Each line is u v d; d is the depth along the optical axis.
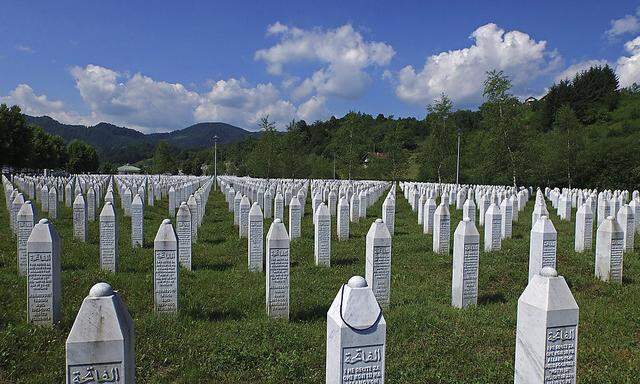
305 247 15.95
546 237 10.62
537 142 47.16
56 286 7.92
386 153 67.44
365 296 4.45
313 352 7.11
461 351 7.31
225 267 13.04
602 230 11.85
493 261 13.71
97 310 3.91
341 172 72.94
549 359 4.94
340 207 17.91
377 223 9.27
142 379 6.14
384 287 9.31
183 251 12.47
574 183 54.38
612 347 7.68
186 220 12.42
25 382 5.96
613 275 11.66
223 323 8.29
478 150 54.72
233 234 19.22
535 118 92.06
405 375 6.41
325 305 9.55
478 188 41.00
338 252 15.34
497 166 41.44
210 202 36.03
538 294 5.01
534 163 42.34
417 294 10.48
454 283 9.74
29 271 7.69
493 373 6.51
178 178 61.97
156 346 7.09
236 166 93.12
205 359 6.80
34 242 7.69
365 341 4.37
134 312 8.71
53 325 7.74
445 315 8.95
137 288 10.17
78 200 15.68
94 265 12.34
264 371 6.50
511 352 7.38
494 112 41.31
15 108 62.44
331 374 4.51
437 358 7.04
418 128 110.25
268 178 57.34
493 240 15.83
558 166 52.38
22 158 63.00
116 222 11.90
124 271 12.05
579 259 13.96
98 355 3.85
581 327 8.58
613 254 11.63
